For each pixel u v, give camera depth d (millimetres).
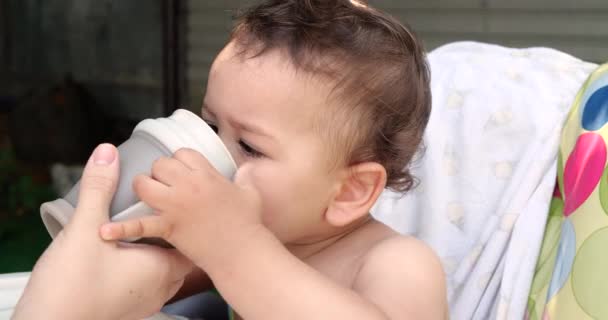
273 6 1257
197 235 976
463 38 4332
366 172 1227
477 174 1589
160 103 5590
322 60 1173
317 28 1204
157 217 955
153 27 5605
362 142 1218
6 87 6105
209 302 1561
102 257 926
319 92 1160
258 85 1146
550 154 1490
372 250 1232
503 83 1656
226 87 1163
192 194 958
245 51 1176
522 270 1406
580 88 1515
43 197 4473
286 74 1148
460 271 1498
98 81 5812
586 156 1356
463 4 4309
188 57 5188
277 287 1012
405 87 1276
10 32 6145
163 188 948
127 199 963
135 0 5672
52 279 897
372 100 1212
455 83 1695
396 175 1345
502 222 1472
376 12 1326
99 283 917
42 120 5219
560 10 4059
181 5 5152
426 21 4418
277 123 1143
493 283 1452
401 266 1182
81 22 5902
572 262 1272
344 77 1181
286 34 1182
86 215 932
